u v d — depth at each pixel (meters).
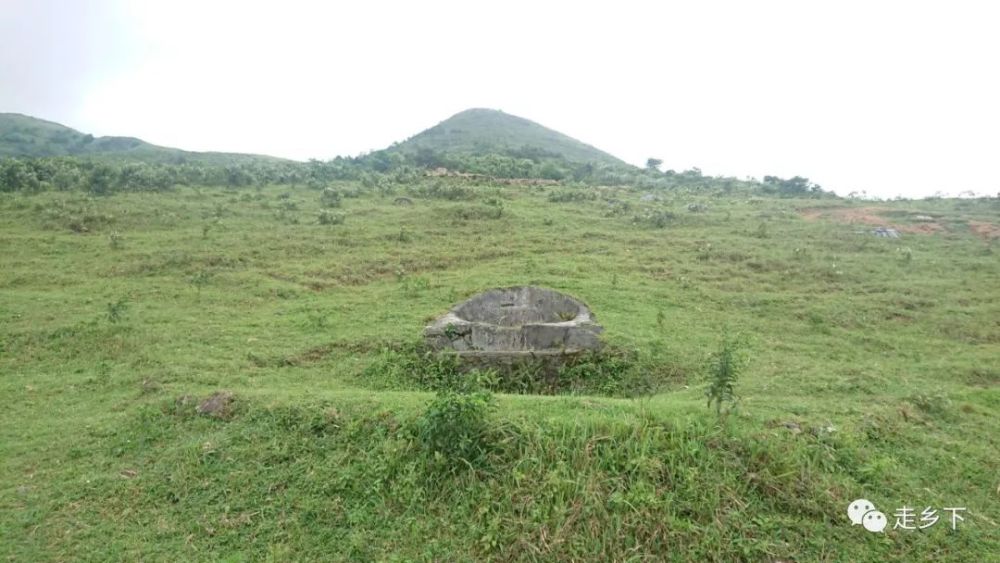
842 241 18.75
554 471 5.56
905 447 6.52
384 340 10.73
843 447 6.16
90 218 17.67
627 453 5.71
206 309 12.57
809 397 8.16
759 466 5.69
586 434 5.91
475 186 27.50
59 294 12.88
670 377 9.68
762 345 11.28
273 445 6.55
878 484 5.76
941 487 5.89
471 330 10.17
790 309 13.41
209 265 15.16
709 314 13.04
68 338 10.64
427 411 6.36
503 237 18.98
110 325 11.12
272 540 5.44
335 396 7.45
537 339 10.12
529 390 9.55
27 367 9.73
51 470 6.48
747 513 5.29
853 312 13.19
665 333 11.45
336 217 19.61
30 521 5.66
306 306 12.98
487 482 5.68
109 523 5.66
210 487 6.06
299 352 10.33
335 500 5.80
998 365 10.34
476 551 5.16
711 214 22.75
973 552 5.09
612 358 10.05
